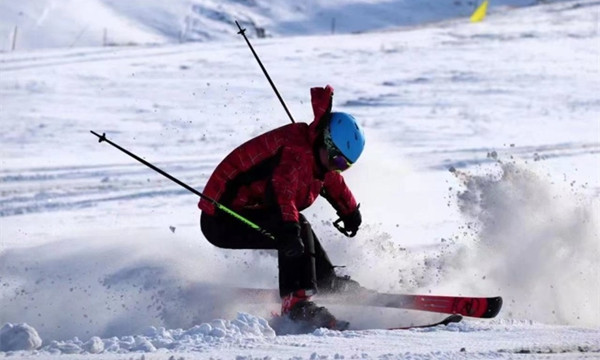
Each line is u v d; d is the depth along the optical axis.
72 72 105.62
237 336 13.66
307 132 16.66
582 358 12.16
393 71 107.94
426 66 111.88
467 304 16.83
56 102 84.38
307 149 16.47
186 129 70.12
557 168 46.03
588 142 60.69
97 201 40.38
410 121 72.81
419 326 16.50
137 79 101.12
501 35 144.38
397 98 87.56
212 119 74.81
